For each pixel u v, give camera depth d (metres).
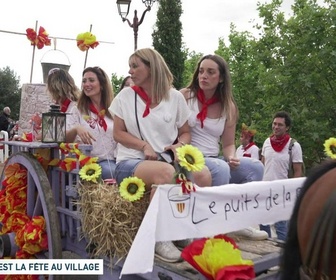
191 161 2.37
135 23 10.43
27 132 4.32
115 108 3.29
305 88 7.99
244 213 2.60
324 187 1.98
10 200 3.85
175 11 13.73
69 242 3.47
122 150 3.29
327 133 7.66
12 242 3.68
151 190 2.84
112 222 2.79
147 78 3.24
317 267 1.88
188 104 3.61
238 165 3.49
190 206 2.38
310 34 7.91
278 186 2.78
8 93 31.16
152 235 2.23
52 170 3.59
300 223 2.04
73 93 4.31
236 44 13.51
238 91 12.41
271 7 8.72
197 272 2.39
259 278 2.58
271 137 5.33
